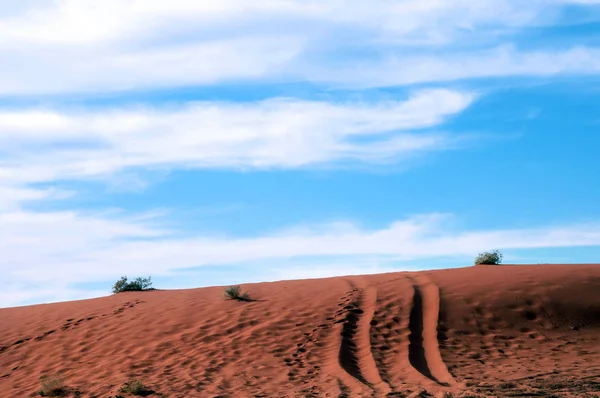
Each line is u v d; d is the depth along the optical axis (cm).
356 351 1459
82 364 1521
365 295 1864
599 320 1620
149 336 1675
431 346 1475
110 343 1655
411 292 1830
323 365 1376
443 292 1802
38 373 1497
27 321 2006
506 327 1589
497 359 1384
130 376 1374
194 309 1877
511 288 1783
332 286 2025
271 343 1543
